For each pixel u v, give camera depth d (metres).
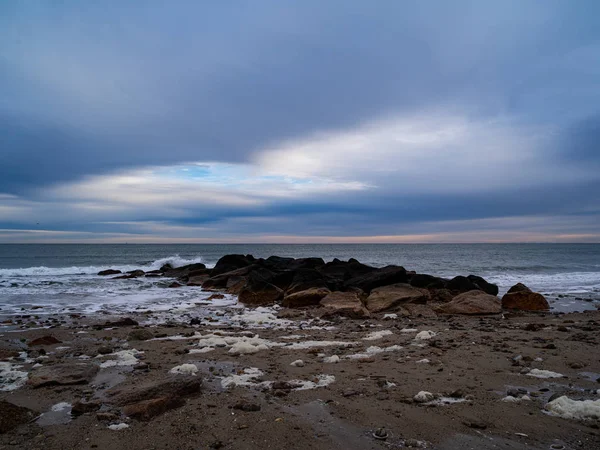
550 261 57.06
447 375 7.17
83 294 21.70
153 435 4.77
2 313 15.55
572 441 4.63
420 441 4.65
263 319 14.35
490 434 4.82
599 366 7.80
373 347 9.36
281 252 102.88
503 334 11.41
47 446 4.52
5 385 6.65
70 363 7.73
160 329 12.23
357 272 26.19
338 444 4.58
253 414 5.37
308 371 7.43
